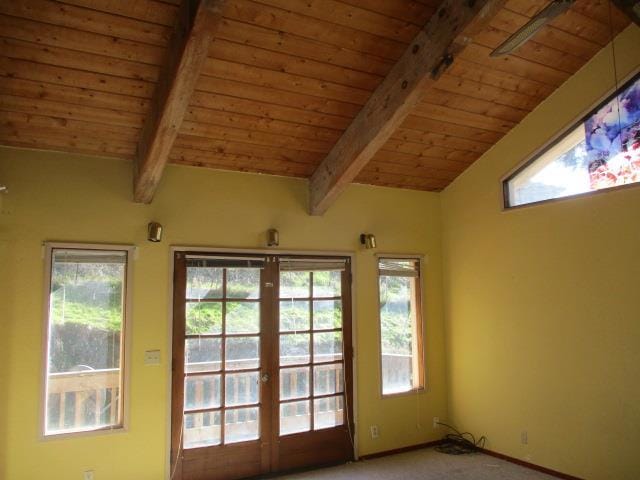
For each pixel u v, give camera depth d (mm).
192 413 4078
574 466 4113
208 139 3971
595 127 4148
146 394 3914
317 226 4781
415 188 5379
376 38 3377
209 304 4230
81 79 3209
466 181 5219
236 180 4430
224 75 3408
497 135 4781
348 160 4117
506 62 3881
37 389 3570
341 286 4859
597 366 3988
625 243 3850
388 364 5086
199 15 2506
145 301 3977
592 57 4148
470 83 3996
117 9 2812
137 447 3844
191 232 4199
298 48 3324
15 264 3584
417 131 4410
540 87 4297
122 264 3955
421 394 5184
